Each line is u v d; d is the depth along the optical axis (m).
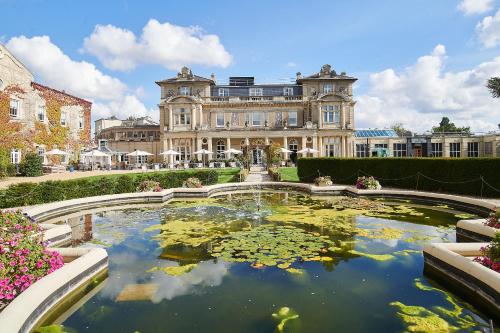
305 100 45.53
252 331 4.12
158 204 14.93
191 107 43.75
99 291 5.39
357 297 5.05
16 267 5.11
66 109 33.91
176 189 17.34
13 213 6.50
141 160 45.94
